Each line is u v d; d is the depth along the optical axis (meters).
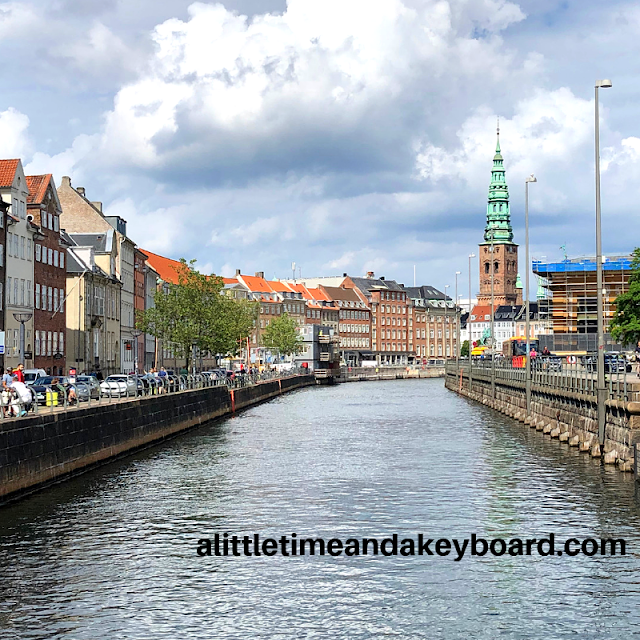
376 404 115.62
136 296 138.62
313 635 22.83
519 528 33.72
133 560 29.61
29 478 40.09
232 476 46.78
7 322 84.25
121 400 56.56
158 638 22.67
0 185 86.19
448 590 26.38
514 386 86.38
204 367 168.38
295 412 99.81
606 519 35.03
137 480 45.25
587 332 125.06
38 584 27.00
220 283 106.88
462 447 60.34
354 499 39.88
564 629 23.17
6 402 41.44
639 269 86.81
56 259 100.19
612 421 48.84
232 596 25.89
